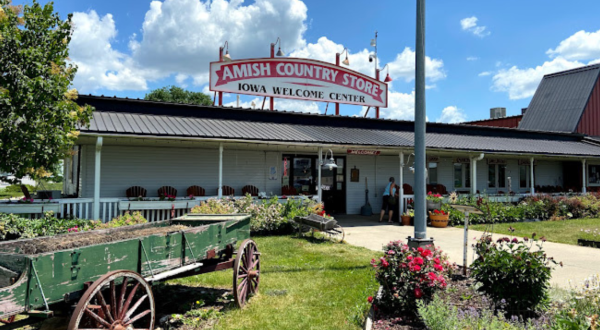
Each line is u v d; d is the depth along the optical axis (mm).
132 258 4215
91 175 12289
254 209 11492
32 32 7574
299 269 7395
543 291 4746
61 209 9969
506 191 20344
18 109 6973
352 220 15344
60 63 7711
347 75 18359
